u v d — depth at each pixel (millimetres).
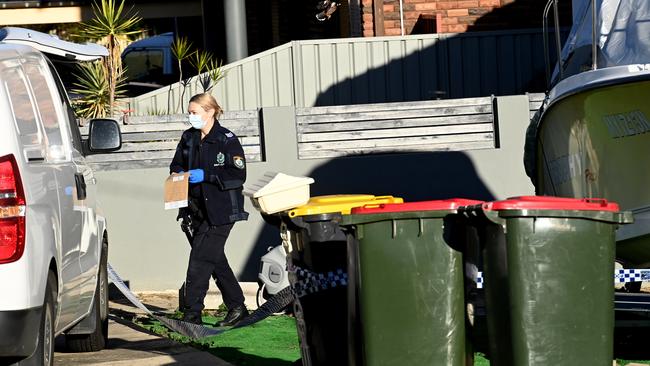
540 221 7449
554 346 7465
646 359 11500
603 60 12906
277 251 14961
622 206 11758
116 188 17734
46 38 13461
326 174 18016
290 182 9016
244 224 17781
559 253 7465
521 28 23609
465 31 23719
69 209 10016
